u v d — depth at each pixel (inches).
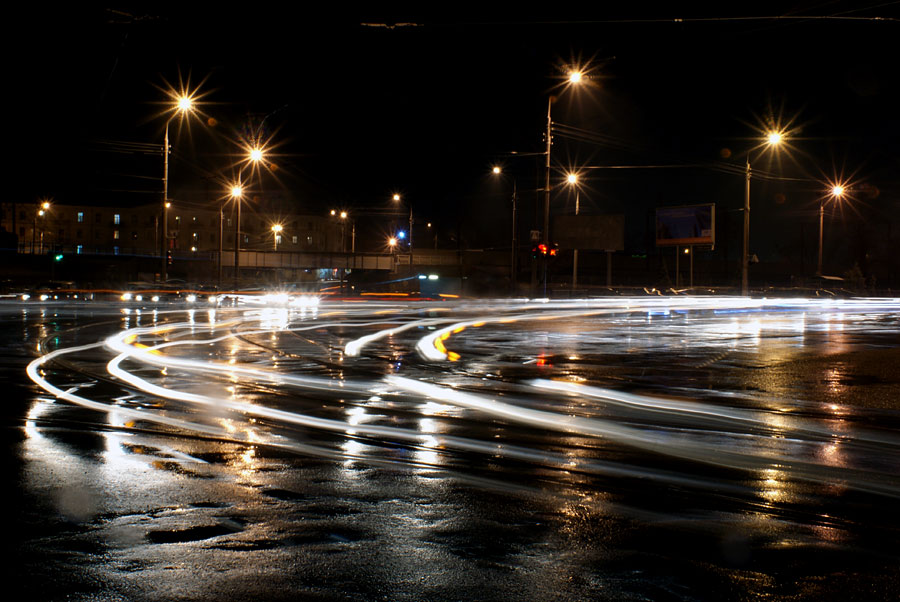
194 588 149.3
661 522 194.7
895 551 173.9
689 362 594.6
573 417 355.9
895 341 786.2
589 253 4343.0
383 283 3415.4
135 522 191.3
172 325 1030.4
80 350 679.7
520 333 906.7
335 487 227.5
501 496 218.5
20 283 2770.7
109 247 5378.9
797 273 4817.9
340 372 532.1
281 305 1761.8
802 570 161.5
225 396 417.4
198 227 5989.2
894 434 317.4
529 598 145.6
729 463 263.1
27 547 172.2
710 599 145.9
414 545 175.8
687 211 2650.1
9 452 271.4
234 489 223.9
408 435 311.0
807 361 593.3
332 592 147.9
